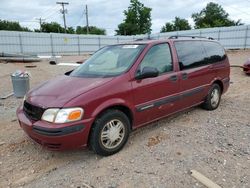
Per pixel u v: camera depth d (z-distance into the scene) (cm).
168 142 404
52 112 320
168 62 446
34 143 411
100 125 345
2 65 1875
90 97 335
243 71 1156
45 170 333
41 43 3516
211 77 544
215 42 586
